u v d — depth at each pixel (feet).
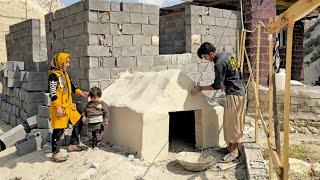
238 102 17.79
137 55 24.64
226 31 30.40
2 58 78.95
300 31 47.37
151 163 18.20
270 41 12.59
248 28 30.50
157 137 18.69
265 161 16.92
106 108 20.29
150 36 25.21
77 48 23.90
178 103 19.54
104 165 17.43
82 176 16.67
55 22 27.17
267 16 30.35
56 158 19.07
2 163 20.93
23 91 28.81
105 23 23.09
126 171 16.84
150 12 25.04
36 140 22.04
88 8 22.31
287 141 8.87
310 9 7.35
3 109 37.27
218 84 18.01
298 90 26.07
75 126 20.34
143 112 18.37
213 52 17.94
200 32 28.37
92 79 22.71
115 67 23.66
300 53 47.62
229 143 18.49
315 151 20.36
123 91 22.04
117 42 23.66
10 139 23.39
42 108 23.86
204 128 20.33
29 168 19.15
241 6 30.45
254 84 20.74
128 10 24.00
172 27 33.06
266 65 30.25
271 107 13.15
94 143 20.18
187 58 27.58
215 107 20.89
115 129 20.53
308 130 25.70
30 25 36.47
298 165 17.52
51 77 19.20
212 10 29.09
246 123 26.07
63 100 19.40
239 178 16.06
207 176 16.40
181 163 17.17
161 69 26.02
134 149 18.86
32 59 36.11
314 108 25.48
